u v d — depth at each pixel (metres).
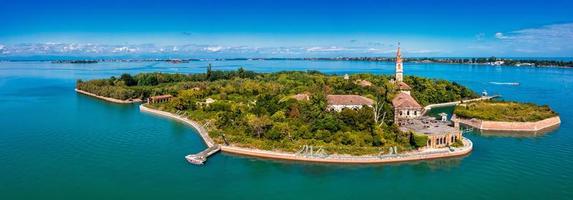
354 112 156.50
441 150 140.25
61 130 179.50
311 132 149.12
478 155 141.88
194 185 116.94
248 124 156.25
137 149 149.00
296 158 134.75
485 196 109.88
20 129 180.88
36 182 117.88
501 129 182.62
